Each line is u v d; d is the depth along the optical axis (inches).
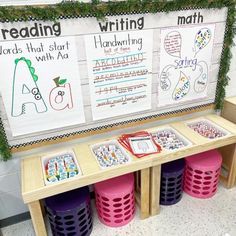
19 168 63.8
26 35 51.7
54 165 59.6
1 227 69.4
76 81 59.9
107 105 65.7
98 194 64.3
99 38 57.7
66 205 59.3
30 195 50.9
